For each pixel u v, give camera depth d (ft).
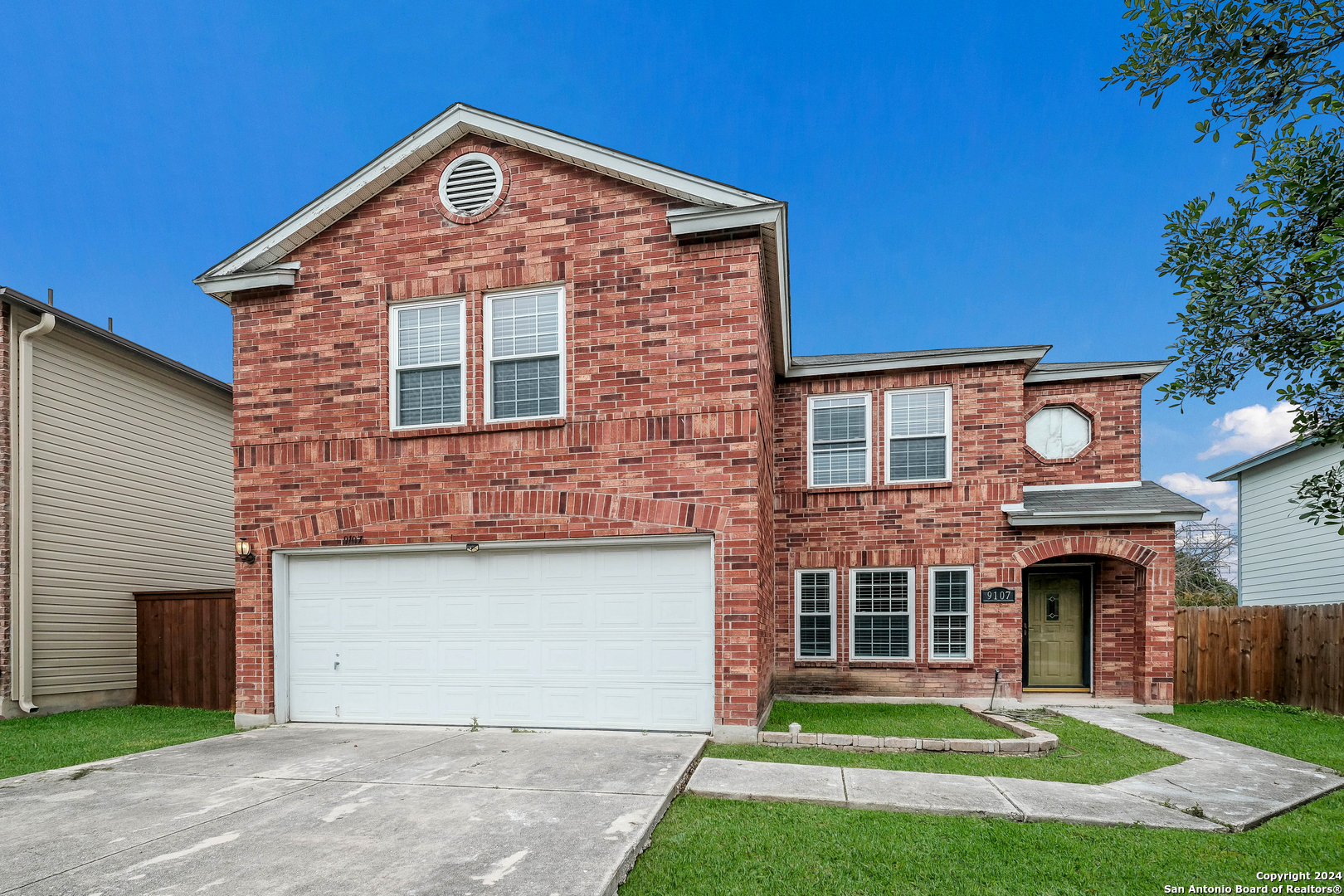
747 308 27.58
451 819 17.13
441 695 29.35
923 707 35.58
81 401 38.75
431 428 29.81
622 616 28.04
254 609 30.66
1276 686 39.75
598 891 13.10
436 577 29.81
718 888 13.91
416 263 30.68
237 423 31.68
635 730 27.50
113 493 40.57
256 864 14.55
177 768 22.40
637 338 28.45
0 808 18.45
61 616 36.94
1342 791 20.88
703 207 28.07
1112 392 40.32
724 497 27.09
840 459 40.37
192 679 38.37
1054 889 13.88
